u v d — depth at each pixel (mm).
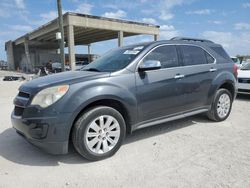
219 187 3141
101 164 3842
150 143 4637
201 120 6078
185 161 3871
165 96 4727
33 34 36156
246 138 4832
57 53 49594
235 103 8438
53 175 3539
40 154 4234
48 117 3588
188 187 3158
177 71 4922
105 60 5035
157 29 31453
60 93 3672
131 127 4379
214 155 4062
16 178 3465
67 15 23641
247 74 9094
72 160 3990
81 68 5273
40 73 22391
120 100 4102
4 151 4379
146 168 3676
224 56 6109
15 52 51094
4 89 13578
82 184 3291
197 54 5473
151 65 4344
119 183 3291
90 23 25156
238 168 3615
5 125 5941
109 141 4055
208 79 5512
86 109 3898
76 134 3770
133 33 31094
